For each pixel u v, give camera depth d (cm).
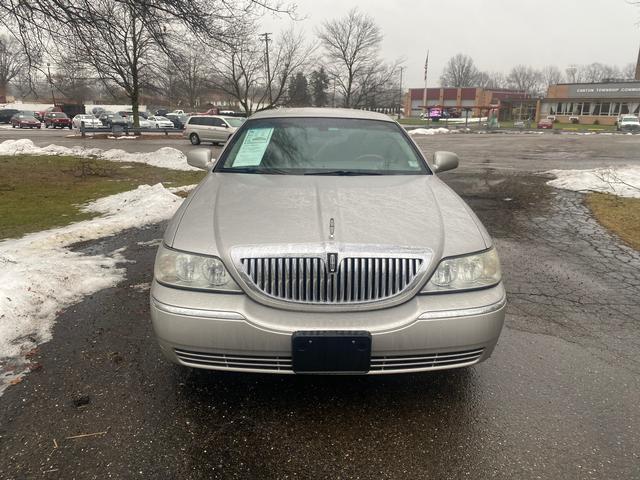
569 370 287
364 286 222
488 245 249
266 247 225
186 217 261
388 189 297
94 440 220
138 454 211
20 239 542
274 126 381
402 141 377
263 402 250
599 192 932
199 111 5691
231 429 229
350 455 213
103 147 2216
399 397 256
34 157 1593
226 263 227
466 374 279
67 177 1102
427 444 221
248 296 224
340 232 234
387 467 207
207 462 208
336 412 243
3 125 4725
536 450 217
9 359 286
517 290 420
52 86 1140
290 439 223
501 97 9244
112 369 278
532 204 822
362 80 5097
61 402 246
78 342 309
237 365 225
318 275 221
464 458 212
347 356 216
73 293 384
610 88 6116
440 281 230
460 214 267
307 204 265
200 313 221
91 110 5872
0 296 334
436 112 5916
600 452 217
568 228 649
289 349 218
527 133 3925
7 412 238
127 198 767
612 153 1936
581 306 386
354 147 361
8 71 1158
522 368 288
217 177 328
